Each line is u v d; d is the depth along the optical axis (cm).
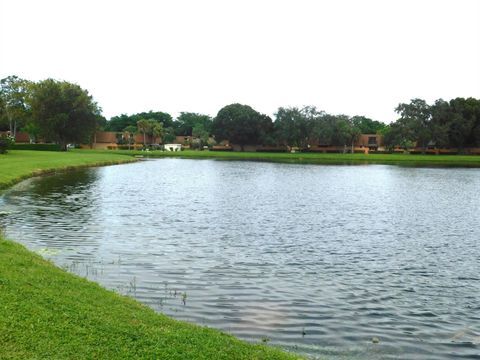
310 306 1352
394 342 1127
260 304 1352
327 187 4906
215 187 4644
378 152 15175
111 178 5319
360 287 1540
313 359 1013
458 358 1053
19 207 2931
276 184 5106
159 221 2641
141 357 812
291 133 14838
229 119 15550
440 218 2966
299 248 2066
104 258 1792
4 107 10756
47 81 10950
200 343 918
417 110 13450
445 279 1647
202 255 1894
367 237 2336
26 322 877
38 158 6806
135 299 1338
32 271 1259
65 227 2369
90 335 870
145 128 16300
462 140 13488
